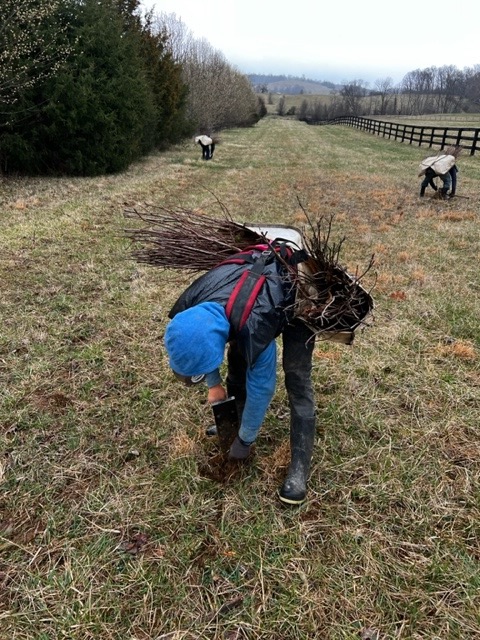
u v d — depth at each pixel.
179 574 2.16
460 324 4.45
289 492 2.44
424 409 3.27
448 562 2.21
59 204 9.05
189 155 19.95
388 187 12.41
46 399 3.31
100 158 13.23
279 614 2.01
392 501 2.54
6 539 2.30
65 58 12.24
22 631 1.93
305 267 2.30
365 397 3.40
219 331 1.95
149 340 4.12
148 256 2.70
